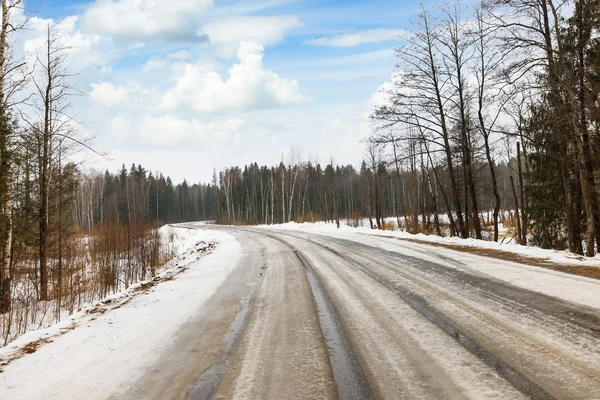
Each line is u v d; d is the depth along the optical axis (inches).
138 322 237.5
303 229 1128.2
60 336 219.9
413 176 1130.7
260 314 235.5
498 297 229.3
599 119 439.2
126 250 788.6
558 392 116.5
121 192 2960.1
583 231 622.8
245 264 469.7
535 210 738.8
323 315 221.0
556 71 434.0
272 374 145.3
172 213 4005.9
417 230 1043.3
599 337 158.6
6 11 422.0
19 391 145.9
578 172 522.0
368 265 381.4
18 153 467.2
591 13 430.6
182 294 318.3
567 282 254.5
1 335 294.2
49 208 560.7
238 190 3417.8
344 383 133.0
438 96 697.0
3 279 410.3
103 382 148.9
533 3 466.0
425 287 269.0
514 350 151.1
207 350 178.1
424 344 164.4
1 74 420.2
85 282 536.4
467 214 789.9
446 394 119.7
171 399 130.4
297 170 2151.8
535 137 580.4
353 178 3309.5
